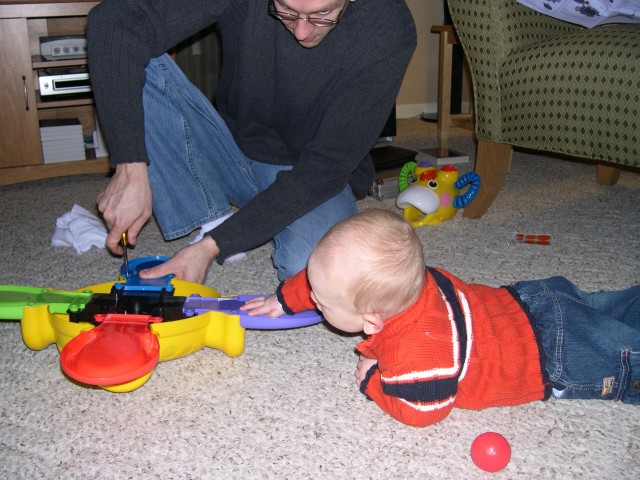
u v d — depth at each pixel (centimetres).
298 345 117
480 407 99
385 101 123
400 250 91
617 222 177
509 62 158
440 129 247
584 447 94
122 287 110
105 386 97
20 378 106
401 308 92
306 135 133
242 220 119
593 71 143
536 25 164
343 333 121
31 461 89
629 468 90
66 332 99
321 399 103
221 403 101
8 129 207
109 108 112
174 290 114
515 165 232
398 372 90
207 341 109
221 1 120
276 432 95
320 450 92
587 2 154
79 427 95
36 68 215
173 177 136
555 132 154
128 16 113
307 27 102
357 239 92
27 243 163
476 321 98
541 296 105
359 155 124
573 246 162
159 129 131
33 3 197
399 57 120
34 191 207
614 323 102
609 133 144
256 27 119
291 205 120
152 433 94
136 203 113
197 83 226
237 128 139
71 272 146
